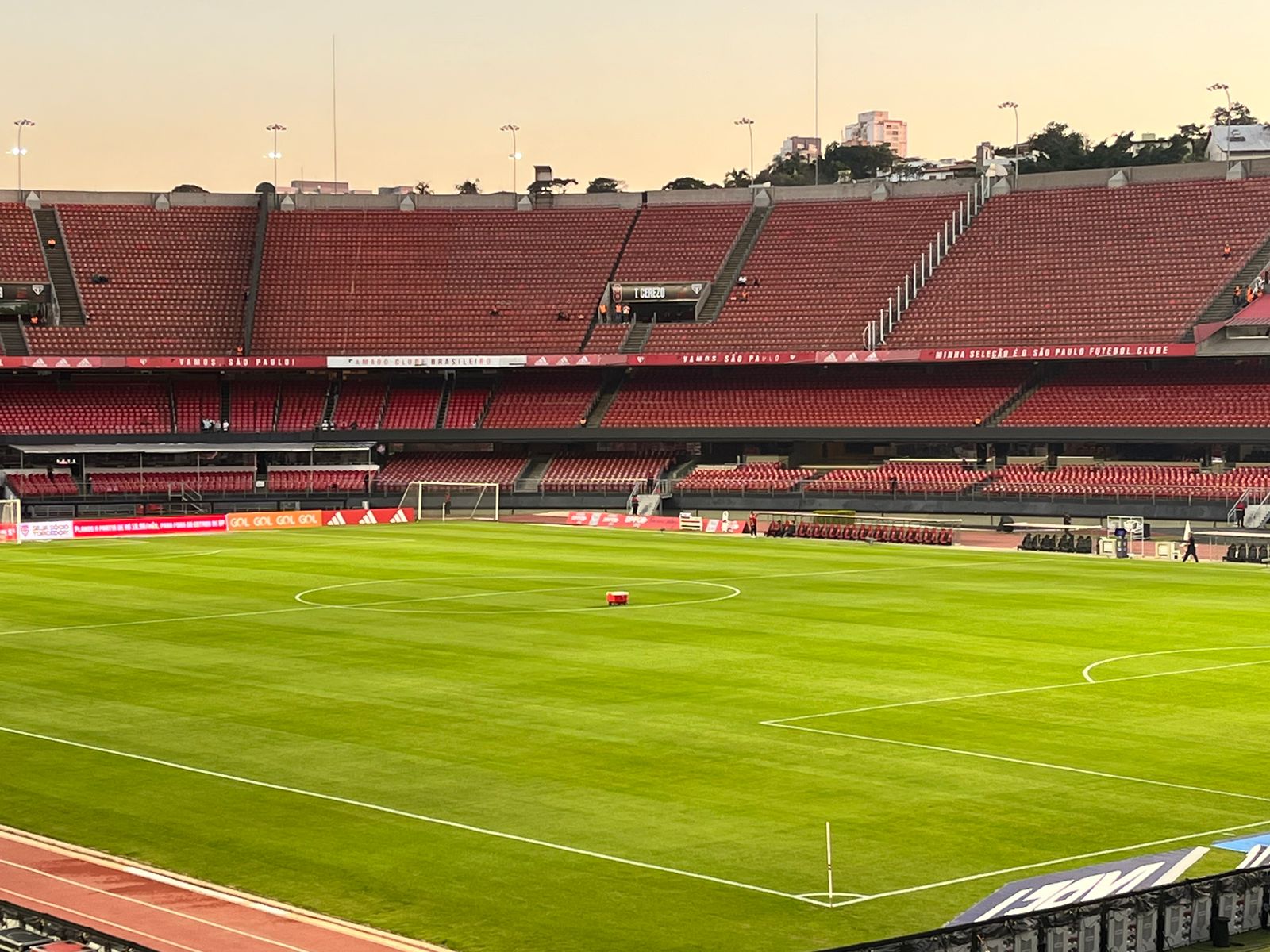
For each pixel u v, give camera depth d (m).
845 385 125.00
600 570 82.19
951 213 133.62
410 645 56.44
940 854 30.94
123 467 121.94
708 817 33.62
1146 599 70.50
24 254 130.25
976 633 59.62
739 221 138.25
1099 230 126.62
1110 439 110.94
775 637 58.50
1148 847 31.34
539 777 37.06
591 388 129.38
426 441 124.38
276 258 135.75
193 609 66.00
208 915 27.52
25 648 55.72
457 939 26.39
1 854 31.02
